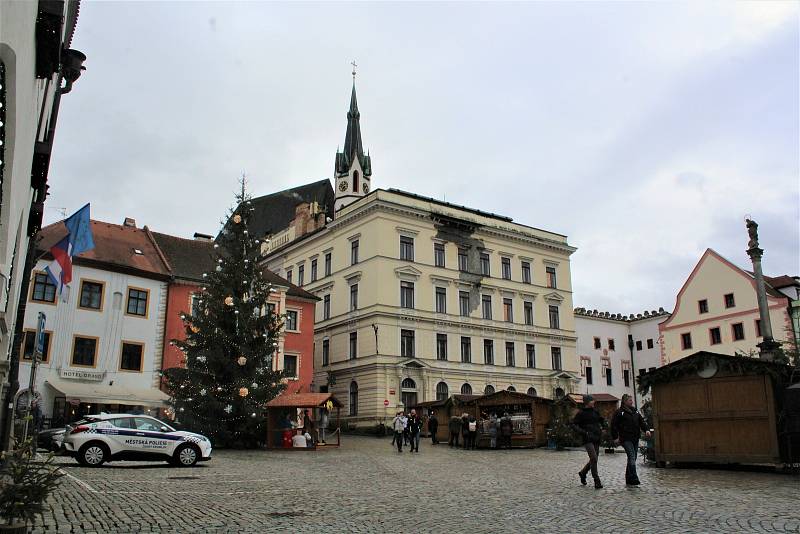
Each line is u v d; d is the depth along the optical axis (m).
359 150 76.25
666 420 19.39
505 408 37.12
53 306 35.00
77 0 16.28
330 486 14.96
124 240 41.75
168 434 19.52
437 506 11.59
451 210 59.16
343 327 55.75
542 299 63.41
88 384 35.59
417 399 52.81
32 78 9.01
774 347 21.80
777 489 13.55
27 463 7.73
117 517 9.80
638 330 77.75
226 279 31.95
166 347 39.22
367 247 54.78
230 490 13.77
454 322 56.25
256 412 29.80
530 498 12.63
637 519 10.01
